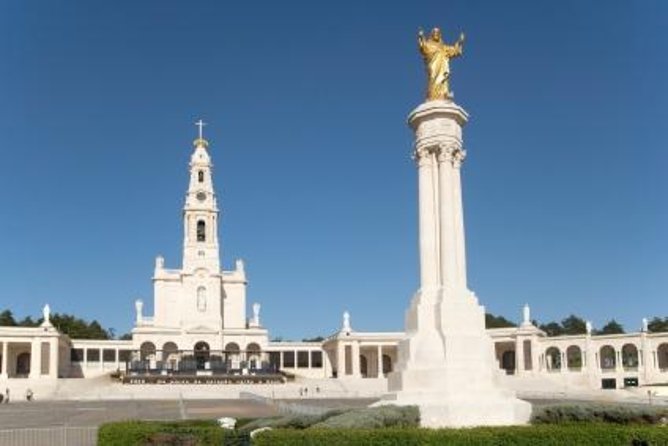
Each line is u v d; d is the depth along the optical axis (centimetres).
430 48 3122
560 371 10019
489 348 2905
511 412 2597
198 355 10781
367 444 1794
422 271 2980
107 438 2194
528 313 10438
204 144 12050
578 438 1919
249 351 10812
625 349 10688
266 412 4856
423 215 3011
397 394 2736
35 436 2931
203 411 5088
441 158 3011
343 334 11181
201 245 11619
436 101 3058
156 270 11575
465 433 1862
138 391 8419
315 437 1795
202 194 11769
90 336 14350
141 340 10950
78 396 8150
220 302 11531
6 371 9631
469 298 2908
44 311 9962
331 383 9438
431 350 2805
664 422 2475
